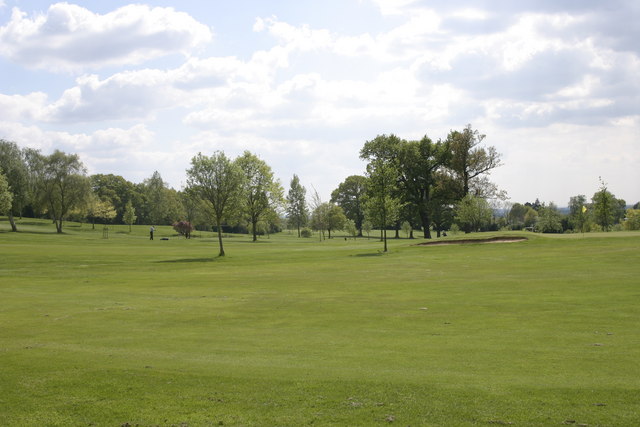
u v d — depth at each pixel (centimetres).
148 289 2584
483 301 1934
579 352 1105
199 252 5569
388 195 5256
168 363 1065
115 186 15862
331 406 771
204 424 711
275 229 15350
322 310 1852
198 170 5078
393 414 730
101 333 1459
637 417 697
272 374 960
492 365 1011
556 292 2070
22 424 721
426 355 1119
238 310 1883
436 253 4509
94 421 730
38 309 1942
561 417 703
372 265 3753
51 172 9600
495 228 12712
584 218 9819
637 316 1523
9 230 9219
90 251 5344
